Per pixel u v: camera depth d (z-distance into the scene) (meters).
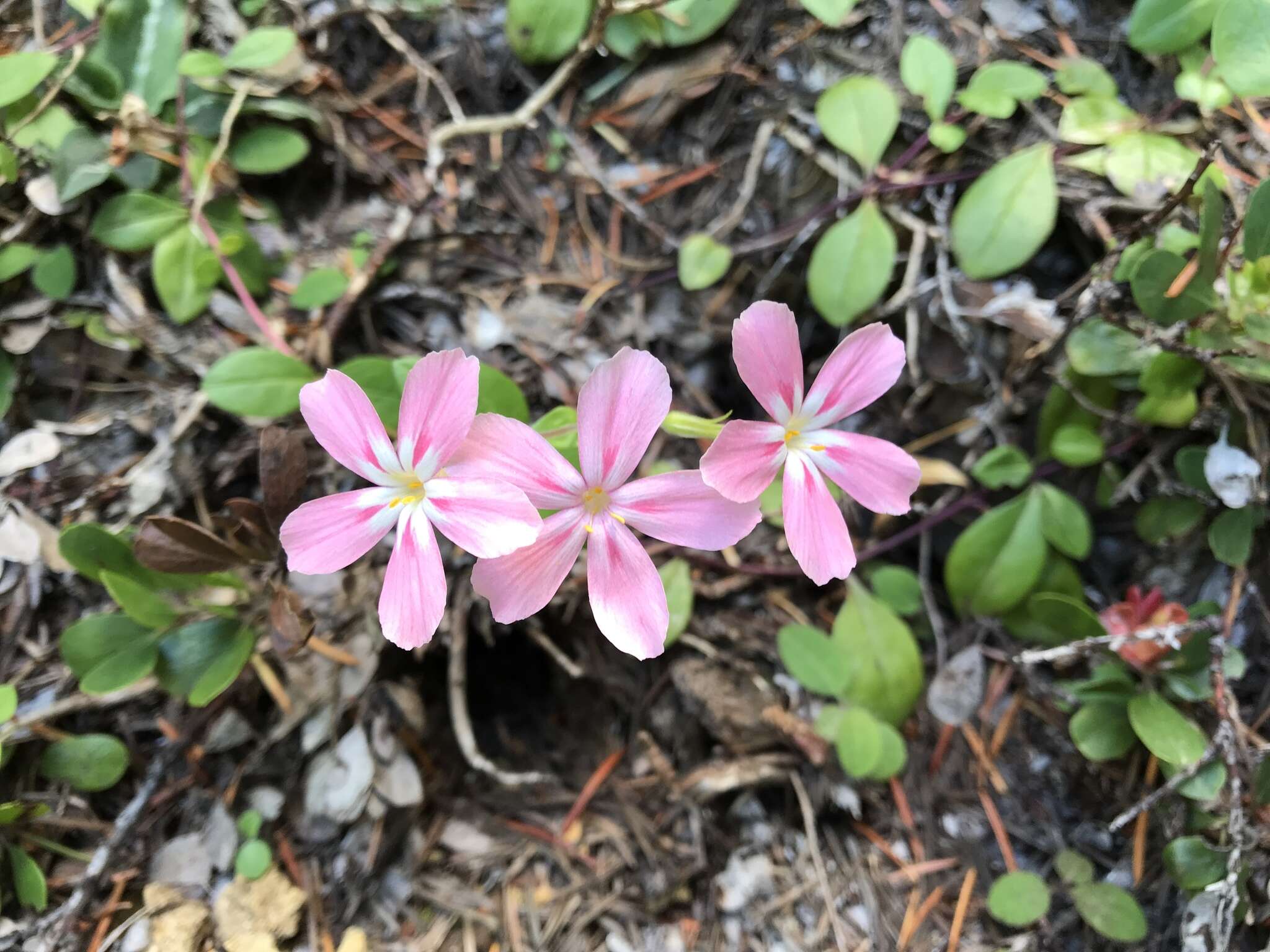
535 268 0.14
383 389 0.11
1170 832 0.11
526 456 0.08
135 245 0.12
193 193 0.12
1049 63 0.13
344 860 0.12
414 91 0.14
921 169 0.13
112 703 0.12
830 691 0.12
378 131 0.14
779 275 0.13
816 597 0.13
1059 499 0.12
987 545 0.12
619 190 0.14
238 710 0.12
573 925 0.12
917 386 0.13
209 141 0.12
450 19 0.14
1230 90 0.12
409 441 0.08
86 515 0.12
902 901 0.12
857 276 0.12
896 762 0.12
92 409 0.12
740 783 0.12
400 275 0.13
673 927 0.12
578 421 0.08
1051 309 0.12
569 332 0.13
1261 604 0.12
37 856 0.11
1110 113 0.12
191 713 0.12
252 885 0.11
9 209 0.12
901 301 0.13
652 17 0.13
